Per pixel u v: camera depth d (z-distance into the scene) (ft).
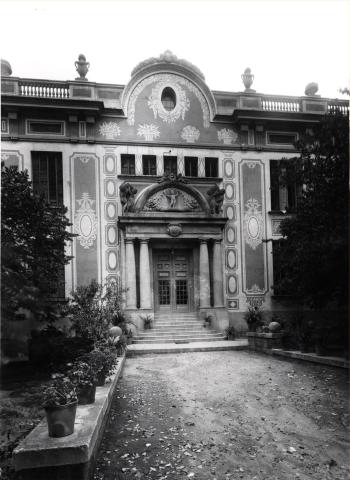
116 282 61.82
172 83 67.05
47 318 40.22
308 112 68.54
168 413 25.96
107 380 28.50
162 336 57.57
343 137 40.09
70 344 38.75
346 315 48.47
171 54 66.49
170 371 38.88
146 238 61.98
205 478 17.33
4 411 23.73
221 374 37.09
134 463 18.49
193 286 66.18
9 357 19.48
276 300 66.23
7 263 20.29
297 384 33.06
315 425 23.91
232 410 26.63
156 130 65.87
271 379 34.86
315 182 42.96
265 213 67.46
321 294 44.86
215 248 64.39
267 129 69.05
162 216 62.34
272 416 25.46
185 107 67.15
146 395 30.25
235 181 67.26
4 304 18.40
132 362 43.98
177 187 64.59
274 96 70.03
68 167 62.39
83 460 15.21
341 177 39.99
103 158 63.62
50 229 40.96
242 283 65.67
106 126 64.34
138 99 65.67
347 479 17.39
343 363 37.81
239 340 58.90
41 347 36.52
